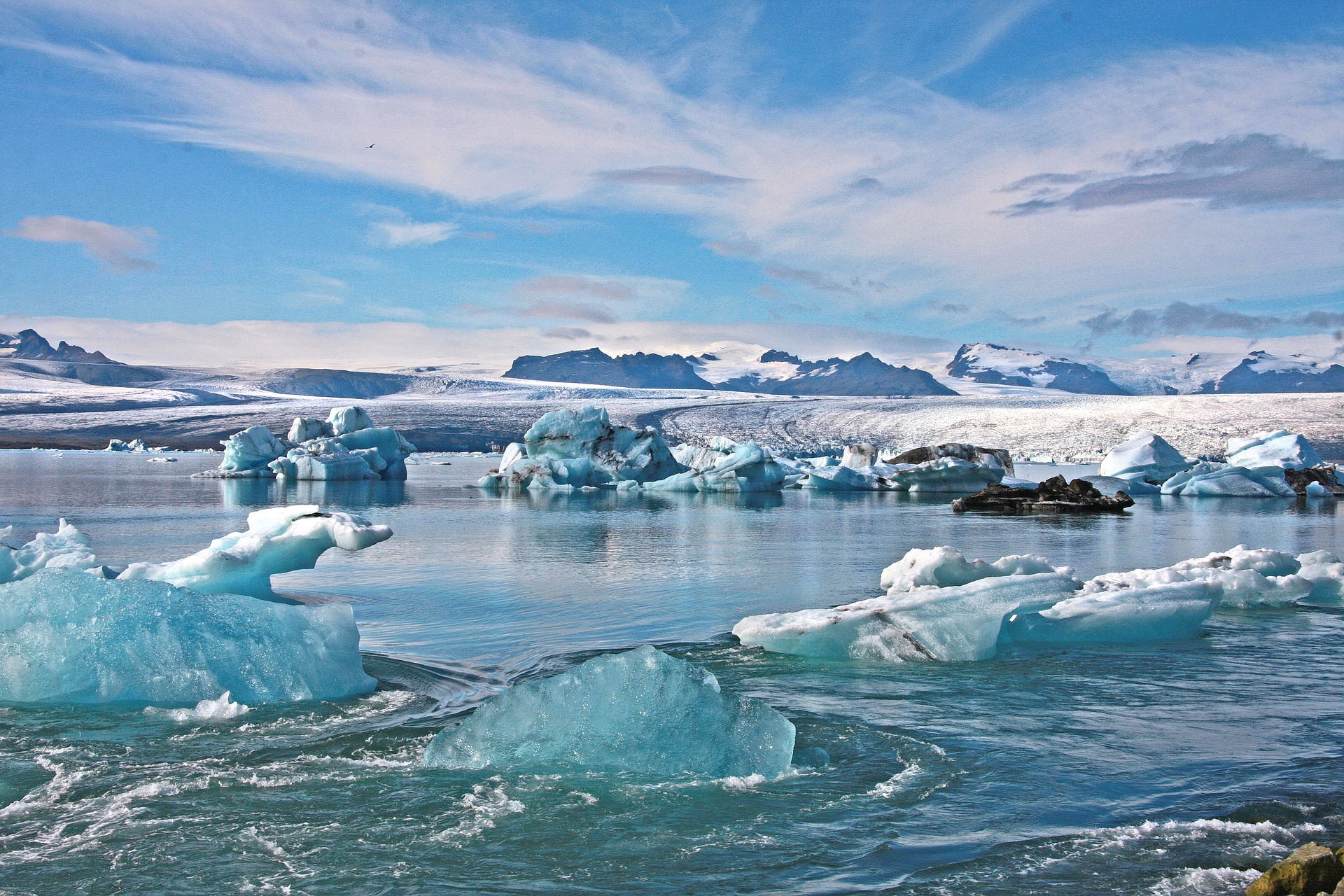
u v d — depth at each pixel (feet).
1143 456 152.76
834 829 16.93
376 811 17.70
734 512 99.55
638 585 44.88
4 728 22.26
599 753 20.04
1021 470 223.92
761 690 25.98
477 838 16.61
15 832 16.75
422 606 38.99
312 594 41.88
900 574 37.27
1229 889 14.57
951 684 26.61
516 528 78.69
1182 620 32.73
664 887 14.79
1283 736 22.02
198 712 23.41
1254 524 85.30
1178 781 19.13
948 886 14.71
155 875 15.20
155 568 33.47
